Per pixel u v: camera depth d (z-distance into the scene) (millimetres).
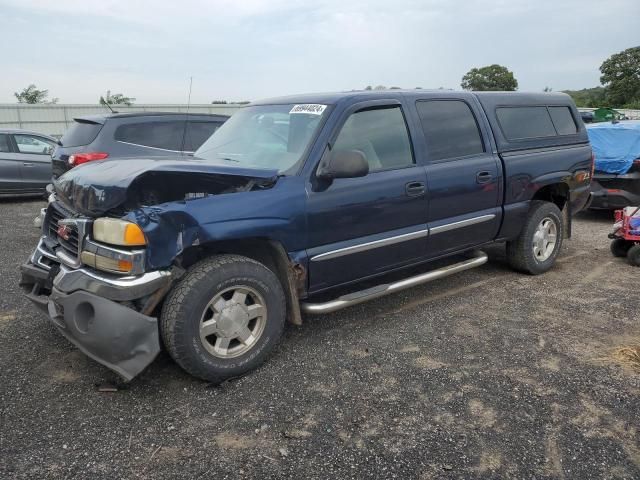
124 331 3012
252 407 3119
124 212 3172
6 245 7152
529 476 2518
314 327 4301
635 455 2660
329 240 3816
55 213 3850
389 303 4824
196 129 8242
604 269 5852
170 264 3113
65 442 2773
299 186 3621
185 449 2732
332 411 3074
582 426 2904
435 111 4566
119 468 2582
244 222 3348
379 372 3539
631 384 3330
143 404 3143
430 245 4508
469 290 5168
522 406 3105
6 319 4391
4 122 28000
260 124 4328
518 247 5484
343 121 3912
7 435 2824
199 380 3418
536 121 5496
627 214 6031
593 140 8422
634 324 4289
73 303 3143
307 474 2541
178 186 3299
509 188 5051
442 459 2645
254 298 3500
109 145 7500
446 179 4473
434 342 4004
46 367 3580
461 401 3170
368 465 2602
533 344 3945
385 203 4059
